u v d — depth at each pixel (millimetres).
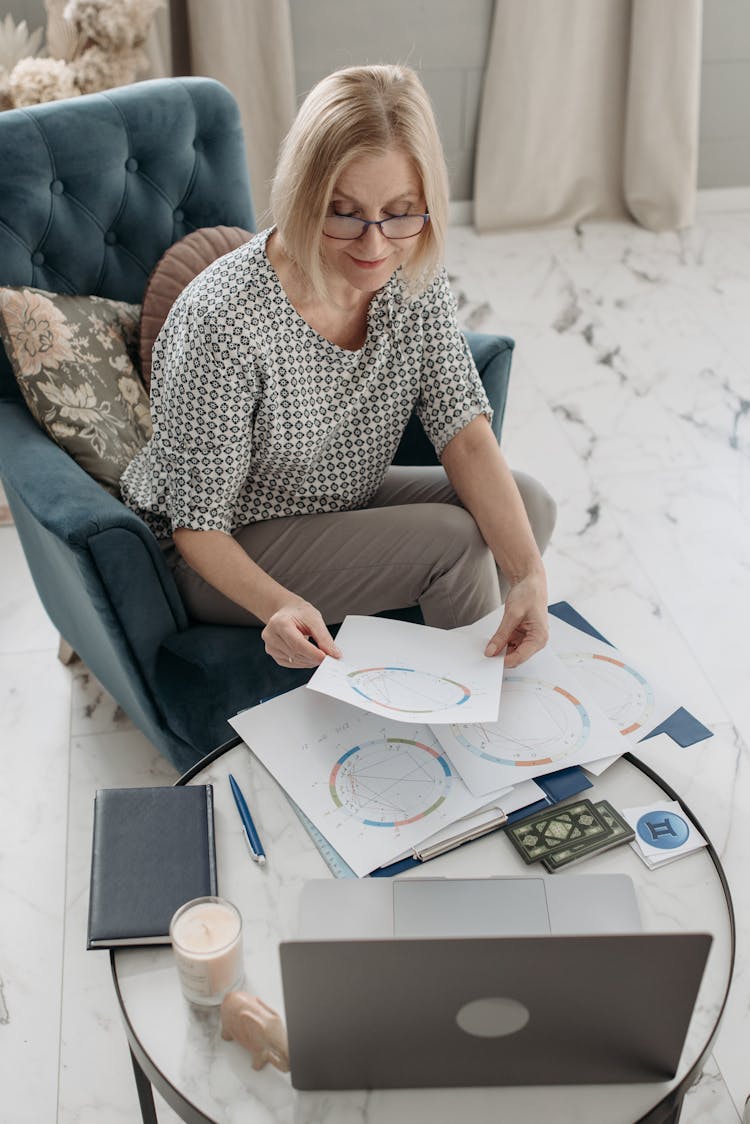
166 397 1490
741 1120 1372
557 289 3287
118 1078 1443
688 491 2508
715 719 1938
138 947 1094
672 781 1813
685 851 1163
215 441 1469
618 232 3578
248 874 1161
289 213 1292
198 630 1604
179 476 1500
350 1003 888
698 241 3521
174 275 1810
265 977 1062
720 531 2391
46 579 1835
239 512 1640
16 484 1563
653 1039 934
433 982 872
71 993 1539
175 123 1865
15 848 1738
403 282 1506
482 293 3273
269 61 3039
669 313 3168
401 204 1305
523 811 1207
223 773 1273
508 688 1337
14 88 2373
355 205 1282
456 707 1228
